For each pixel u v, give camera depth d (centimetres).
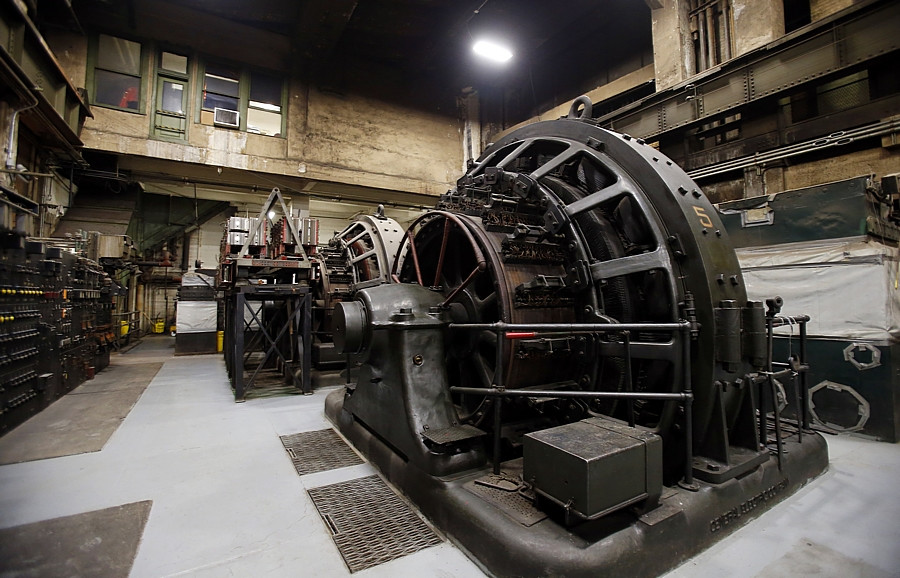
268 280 648
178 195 1269
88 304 658
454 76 1284
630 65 1010
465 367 316
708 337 229
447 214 320
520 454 274
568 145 327
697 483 222
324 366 671
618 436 195
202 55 1003
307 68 1093
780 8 617
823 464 295
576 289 274
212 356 938
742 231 477
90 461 321
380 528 228
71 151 808
